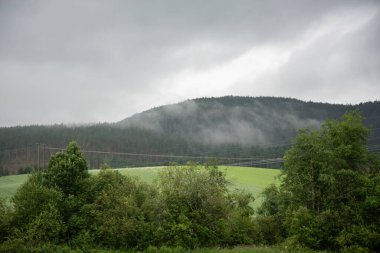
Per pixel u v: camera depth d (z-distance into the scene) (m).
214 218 45.41
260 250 38.69
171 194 44.78
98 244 39.53
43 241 37.41
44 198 40.41
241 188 94.44
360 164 45.28
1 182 97.25
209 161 54.78
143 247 40.22
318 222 40.75
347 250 37.97
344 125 45.53
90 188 43.78
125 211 40.91
